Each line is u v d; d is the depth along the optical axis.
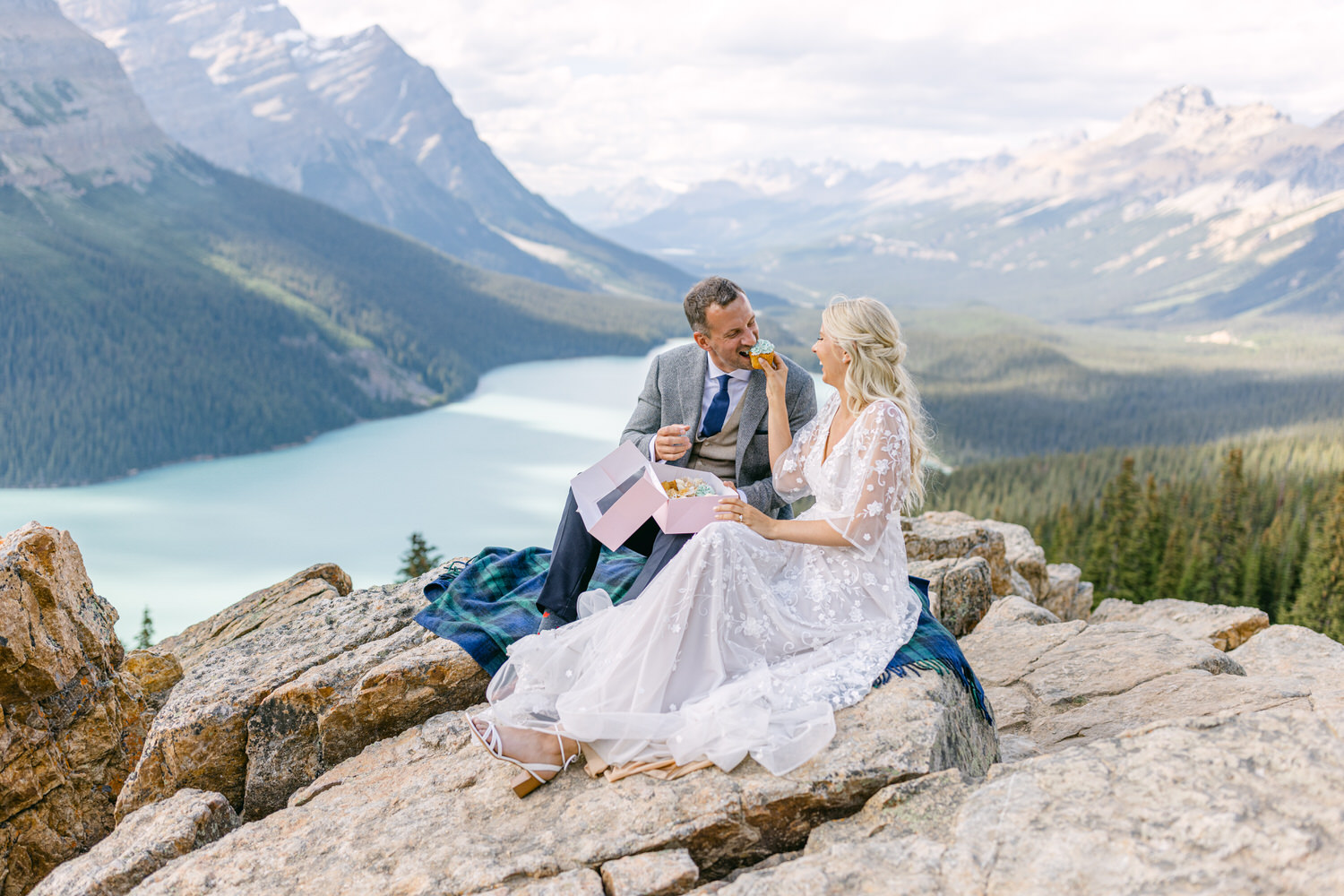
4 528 154.25
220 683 4.90
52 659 5.20
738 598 3.67
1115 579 51.31
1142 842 2.55
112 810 5.34
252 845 3.55
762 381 4.72
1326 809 2.51
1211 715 3.12
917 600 4.09
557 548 4.38
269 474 199.12
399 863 3.18
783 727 3.33
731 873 3.11
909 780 3.14
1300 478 94.56
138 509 172.88
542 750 3.48
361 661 4.73
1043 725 4.76
